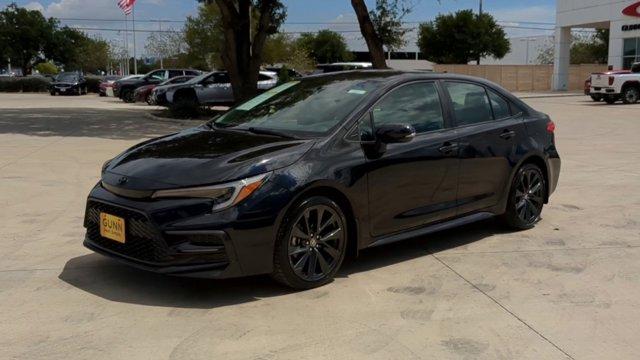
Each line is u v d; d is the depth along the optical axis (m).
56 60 68.69
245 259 4.40
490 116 6.31
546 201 6.91
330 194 4.86
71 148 12.66
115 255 4.66
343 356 3.75
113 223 4.66
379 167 5.11
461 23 61.66
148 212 4.37
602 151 12.86
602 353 3.84
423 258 5.67
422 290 4.86
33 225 6.64
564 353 3.84
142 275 5.09
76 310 4.38
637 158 11.84
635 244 6.14
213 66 53.47
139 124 19.00
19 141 13.79
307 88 5.94
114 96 36.22
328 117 5.20
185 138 5.35
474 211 6.07
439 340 4.00
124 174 4.72
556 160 6.93
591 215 7.32
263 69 29.23
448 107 5.89
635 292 4.86
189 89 24.33
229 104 25.09
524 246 6.06
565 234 6.50
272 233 4.48
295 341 3.94
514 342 3.98
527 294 4.80
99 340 3.93
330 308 4.47
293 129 5.23
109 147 12.89
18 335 3.99
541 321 4.30
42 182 8.96
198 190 4.34
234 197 4.35
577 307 4.55
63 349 3.80
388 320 4.29
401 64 80.69
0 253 5.66
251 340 3.95
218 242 4.31
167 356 3.72
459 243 6.16
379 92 5.39
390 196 5.23
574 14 45.59
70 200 7.84
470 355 3.80
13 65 67.25
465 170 5.86
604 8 42.47
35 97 40.28
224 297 4.64
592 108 26.20
